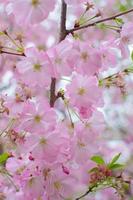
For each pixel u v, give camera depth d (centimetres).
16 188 87
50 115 80
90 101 83
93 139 84
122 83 88
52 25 154
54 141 80
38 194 82
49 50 81
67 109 84
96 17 87
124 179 87
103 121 85
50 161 80
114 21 89
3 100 82
